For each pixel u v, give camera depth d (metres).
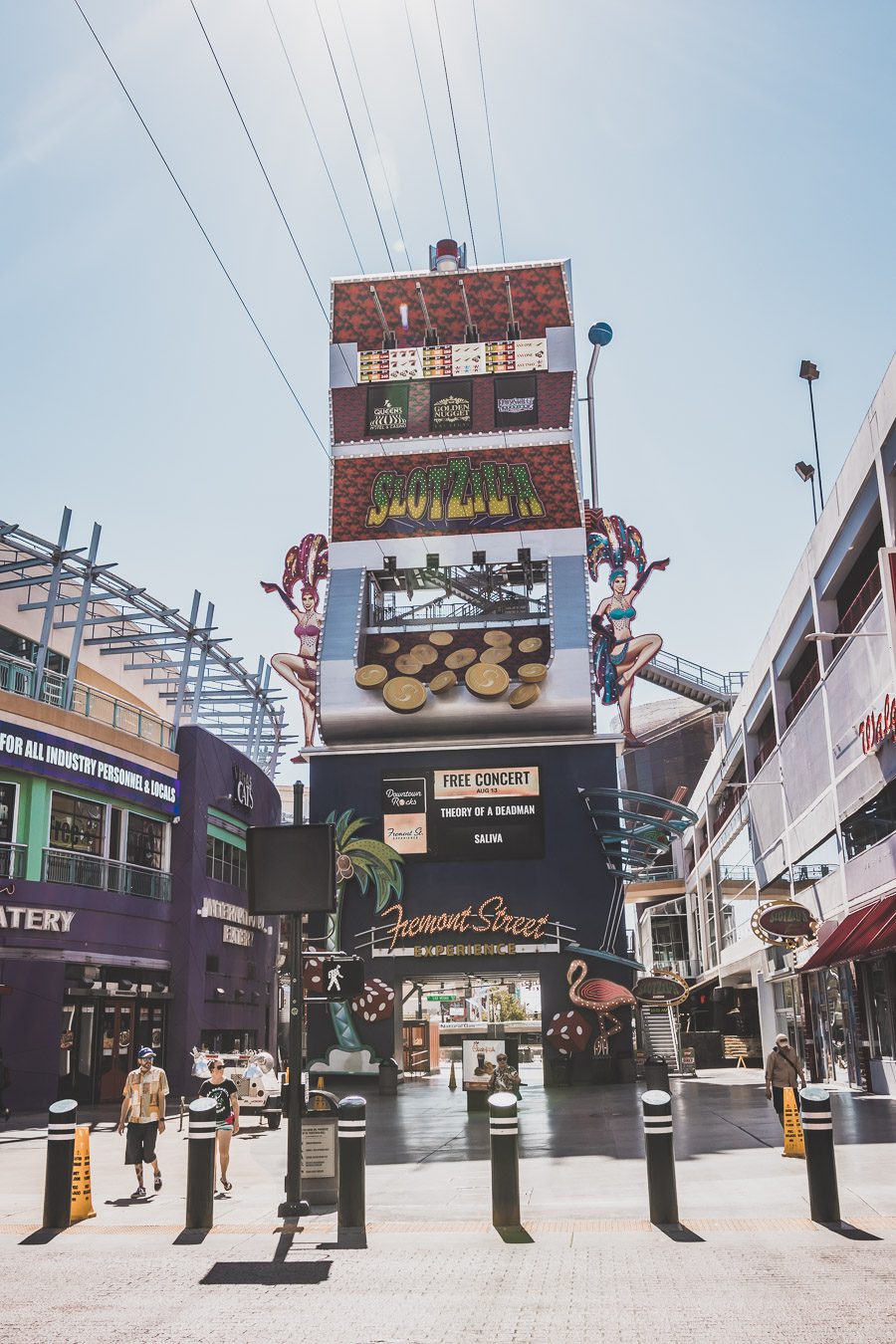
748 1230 11.24
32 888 34.25
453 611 49.44
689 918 72.75
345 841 44.34
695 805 69.00
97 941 36.53
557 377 49.09
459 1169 17.17
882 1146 17.55
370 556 47.91
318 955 14.09
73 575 38.41
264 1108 26.16
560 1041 40.41
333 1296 9.22
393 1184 15.58
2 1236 12.03
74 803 37.16
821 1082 36.59
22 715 34.75
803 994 38.88
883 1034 29.72
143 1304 9.05
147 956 39.38
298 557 48.94
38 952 33.81
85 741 37.25
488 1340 7.89
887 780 26.67
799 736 37.31
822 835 34.50
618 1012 41.75
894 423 25.02
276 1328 8.32
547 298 50.28
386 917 43.56
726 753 55.34
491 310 50.34
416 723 44.91
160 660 50.97
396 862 44.00
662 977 41.16
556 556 47.03
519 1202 12.02
